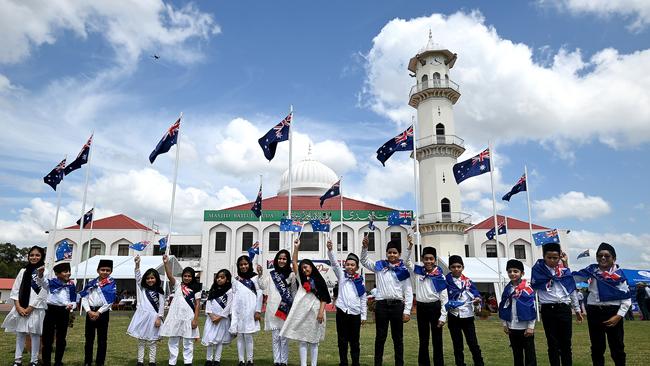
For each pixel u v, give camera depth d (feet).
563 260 30.53
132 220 163.53
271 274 33.86
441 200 137.49
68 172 73.26
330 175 183.01
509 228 156.25
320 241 146.82
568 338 27.84
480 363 29.58
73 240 152.97
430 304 31.63
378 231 146.92
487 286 139.44
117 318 83.51
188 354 32.14
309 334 30.53
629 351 43.62
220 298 33.83
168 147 57.36
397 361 31.30
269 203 158.71
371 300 93.56
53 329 32.63
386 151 67.10
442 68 148.25
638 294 91.71
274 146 60.39
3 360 36.17
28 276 32.14
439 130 143.74
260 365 35.01
